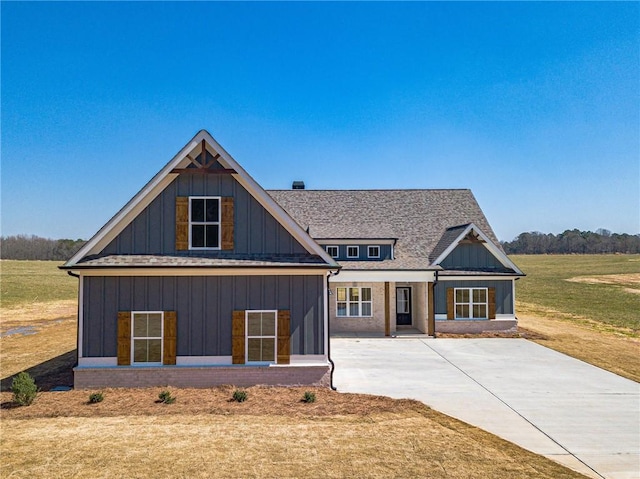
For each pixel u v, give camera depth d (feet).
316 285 50.03
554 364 61.77
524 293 170.91
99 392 46.37
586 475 29.99
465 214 96.32
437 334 82.33
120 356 47.98
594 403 45.24
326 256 50.85
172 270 48.08
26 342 79.41
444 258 83.56
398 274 79.46
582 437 36.47
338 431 36.50
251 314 49.75
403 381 52.60
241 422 38.34
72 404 42.98
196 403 43.55
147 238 50.42
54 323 104.32
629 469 30.99
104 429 36.42
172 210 50.85
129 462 30.48
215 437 34.83
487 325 83.82
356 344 74.69
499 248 85.97
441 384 51.49
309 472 29.43
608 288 184.96
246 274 49.34
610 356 67.92
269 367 48.85
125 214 49.90
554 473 30.09
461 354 67.62
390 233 84.89
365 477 28.91
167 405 42.88
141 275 48.60
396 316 90.74
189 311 48.88
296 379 49.08
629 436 36.78
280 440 34.40
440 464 30.89
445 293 83.92
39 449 32.45
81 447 32.83
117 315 48.37
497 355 67.21
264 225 51.49
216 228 51.55
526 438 36.14
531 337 82.02
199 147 51.60
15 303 143.23
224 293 49.24
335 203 97.50
